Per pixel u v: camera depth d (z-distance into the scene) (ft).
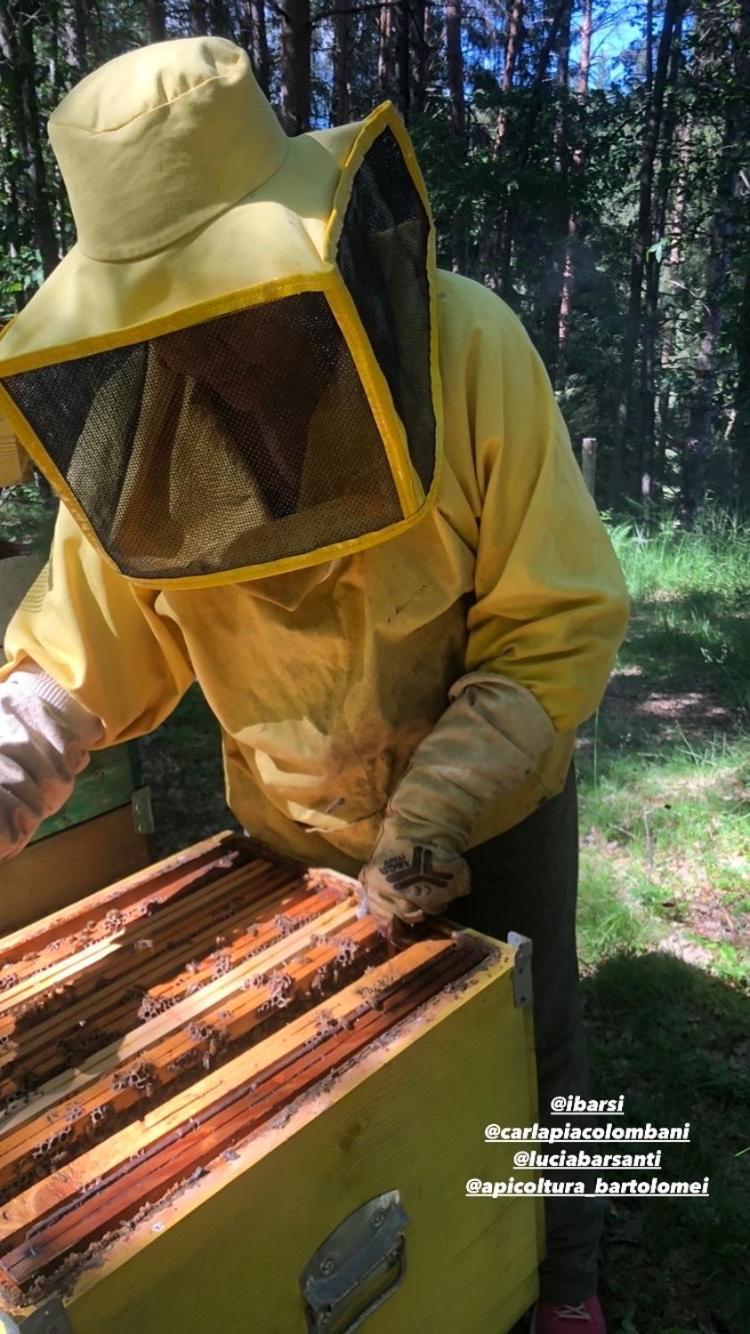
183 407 3.85
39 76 29.60
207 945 5.07
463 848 4.84
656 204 53.36
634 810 13.44
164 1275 3.45
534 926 5.88
